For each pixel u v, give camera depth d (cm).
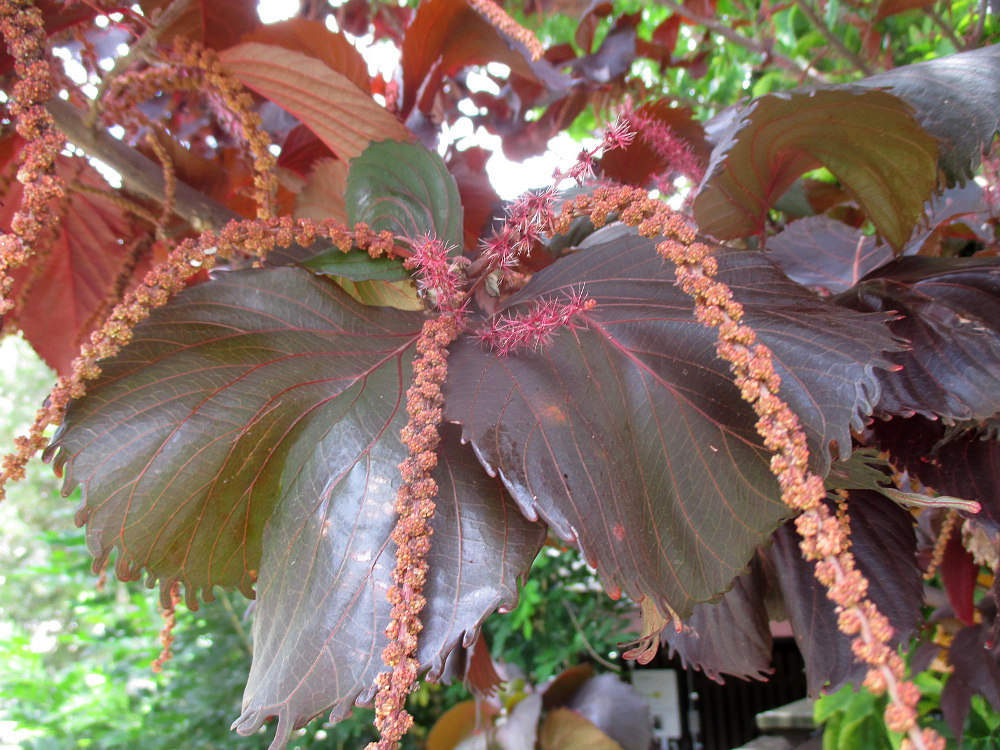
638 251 29
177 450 25
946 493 33
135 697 120
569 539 21
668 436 24
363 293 33
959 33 65
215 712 120
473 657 42
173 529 25
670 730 159
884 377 32
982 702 63
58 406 24
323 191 43
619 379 25
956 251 58
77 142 38
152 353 26
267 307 28
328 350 27
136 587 124
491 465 22
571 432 23
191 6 37
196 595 26
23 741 101
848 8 72
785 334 25
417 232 31
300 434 26
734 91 90
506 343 26
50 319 43
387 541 23
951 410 30
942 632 63
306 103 39
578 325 27
